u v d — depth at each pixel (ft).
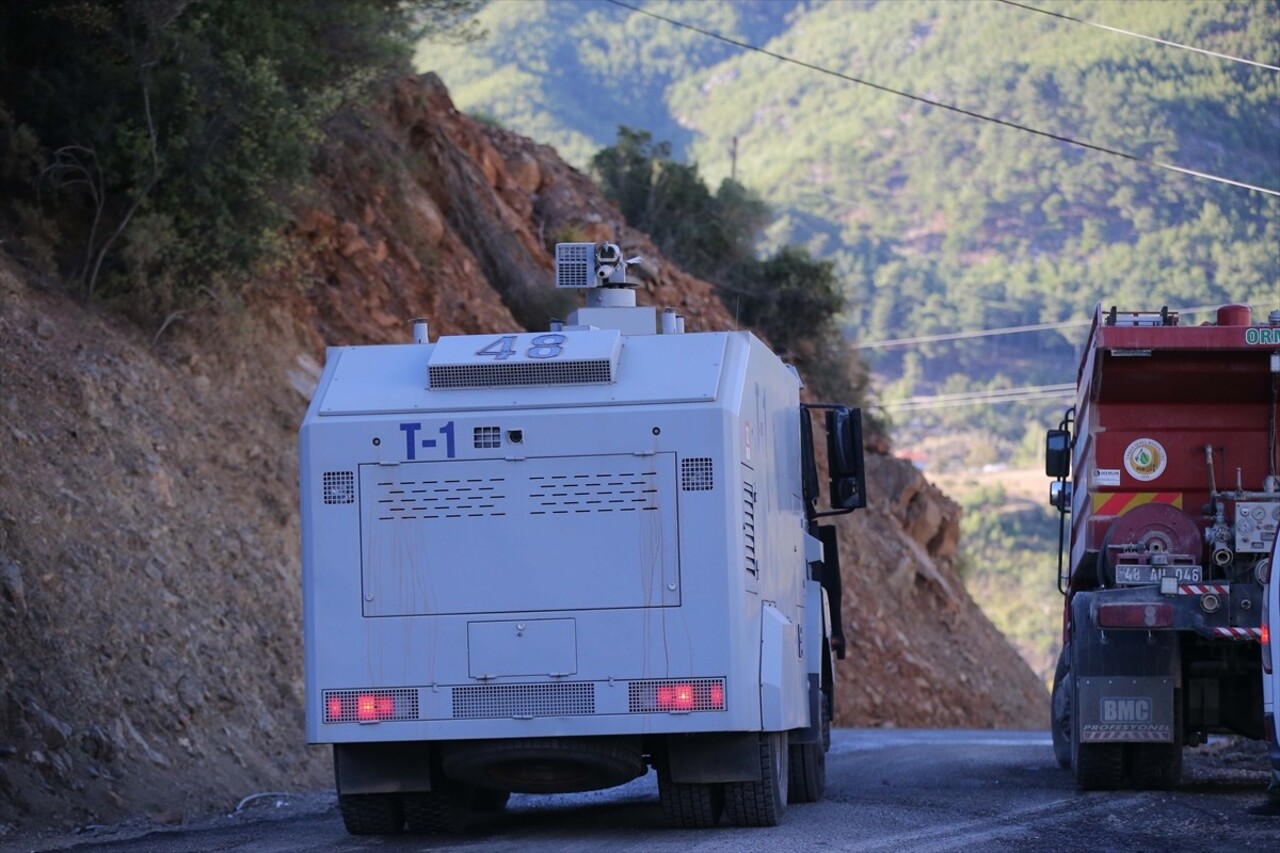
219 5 150.10
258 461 144.15
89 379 128.98
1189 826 77.41
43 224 139.74
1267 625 81.97
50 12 139.74
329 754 121.29
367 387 76.84
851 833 76.38
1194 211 572.92
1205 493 98.37
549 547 73.92
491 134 277.23
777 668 75.36
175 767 102.78
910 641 275.59
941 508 330.13
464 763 75.20
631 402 74.59
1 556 103.60
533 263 237.86
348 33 168.66
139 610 112.27
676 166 351.46
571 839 76.54
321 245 177.78
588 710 73.10
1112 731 93.56
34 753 92.79
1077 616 95.45
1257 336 93.66
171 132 144.56
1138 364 95.91
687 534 73.36
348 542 74.90
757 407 78.64
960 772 116.67
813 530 99.71
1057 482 112.47
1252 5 387.14
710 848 71.10
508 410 74.84
